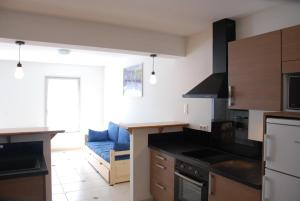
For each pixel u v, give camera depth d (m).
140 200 3.35
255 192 1.88
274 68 2.02
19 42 2.67
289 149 1.62
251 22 2.63
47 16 2.64
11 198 2.23
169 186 2.96
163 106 4.12
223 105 2.95
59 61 6.07
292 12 2.26
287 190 1.63
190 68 3.46
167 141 3.48
